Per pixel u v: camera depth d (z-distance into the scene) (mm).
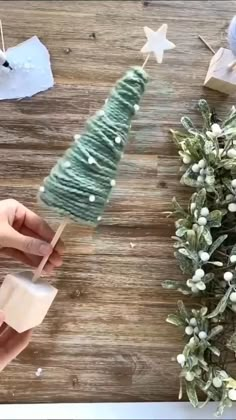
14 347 1041
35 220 1056
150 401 1187
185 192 1200
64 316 1180
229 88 1186
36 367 1175
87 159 842
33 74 1177
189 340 1142
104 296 1186
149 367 1189
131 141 1193
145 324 1190
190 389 1117
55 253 1064
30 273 1000
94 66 1193
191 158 1130
